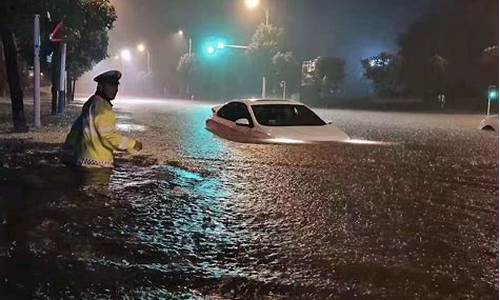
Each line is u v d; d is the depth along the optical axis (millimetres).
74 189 7520
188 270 4781
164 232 5824
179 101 52656
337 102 51531
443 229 6234
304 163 10516
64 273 4617
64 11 16859
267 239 5703
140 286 4410
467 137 17875
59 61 22969
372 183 8844
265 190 8039
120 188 7711
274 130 13266
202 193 7707
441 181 9164
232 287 4449
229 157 10969
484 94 48156
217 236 5754
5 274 4547
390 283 4609
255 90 60531
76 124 8758
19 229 5730
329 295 4336
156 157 10781
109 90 8555
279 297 4285
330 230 6090
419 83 55438
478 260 5215
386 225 6348
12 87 15445
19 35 19516
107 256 5047
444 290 4492
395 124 24406
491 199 7836
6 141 12625
